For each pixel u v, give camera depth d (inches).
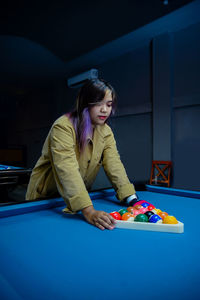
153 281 23.3
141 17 188.9
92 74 270.1
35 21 216.4
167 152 212.5
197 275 24.4
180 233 36.9
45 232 37.4
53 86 377.4
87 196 44.1
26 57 284.4
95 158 56.3
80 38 234.8
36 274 24.6
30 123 451.5
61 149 46.9
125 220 40.1
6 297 20.4
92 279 23.6
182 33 200.7
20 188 104.2
